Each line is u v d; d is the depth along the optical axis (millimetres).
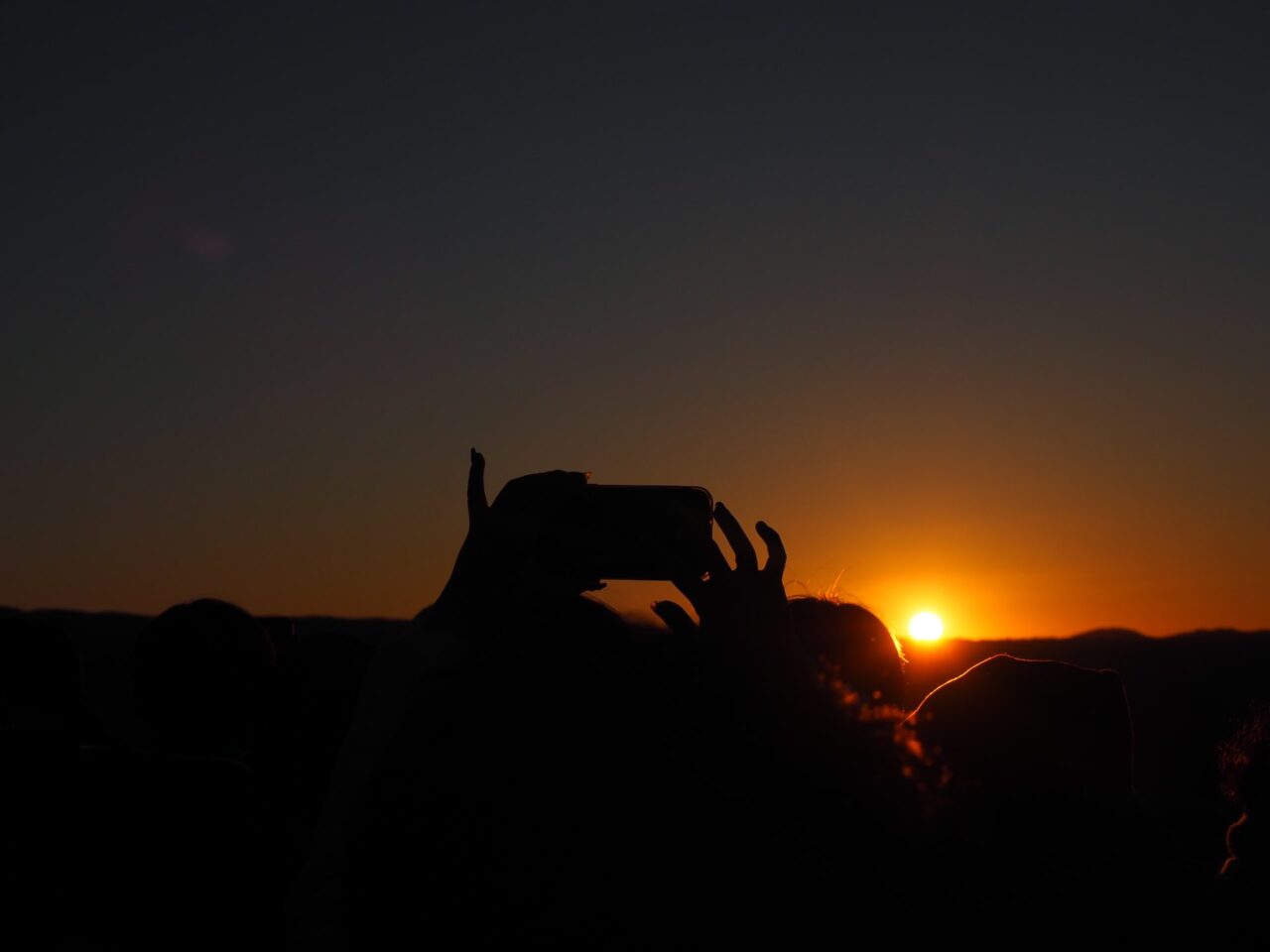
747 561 1858
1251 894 2328
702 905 1591
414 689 1765
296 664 3762
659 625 1785
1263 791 2500
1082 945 1972
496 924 1575
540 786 1618
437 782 1637
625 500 1922
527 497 1969
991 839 1979
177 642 3330
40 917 3213
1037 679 2330
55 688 3684
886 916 1627
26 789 3262
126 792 3219
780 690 1704
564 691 1656
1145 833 2240
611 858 1595
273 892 3221
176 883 3174
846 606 2543
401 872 1607
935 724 2248
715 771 1632
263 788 3461
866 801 1662
